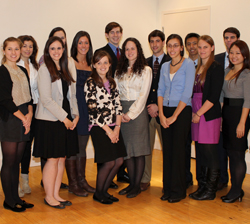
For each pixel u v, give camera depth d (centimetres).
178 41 303
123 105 316
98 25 514
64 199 313
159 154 539
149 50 587
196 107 317
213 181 316
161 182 379
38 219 267
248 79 296
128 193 325
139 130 313
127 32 552
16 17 432
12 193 288
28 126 283
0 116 270
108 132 288
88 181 378
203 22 499
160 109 317
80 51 325
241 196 314
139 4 561
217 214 281
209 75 305
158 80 342
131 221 264
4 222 260
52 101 273
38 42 454
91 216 274
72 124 287
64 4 473
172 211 287
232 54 303
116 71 324
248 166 423
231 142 308
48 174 290
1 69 270
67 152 289
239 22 449
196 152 338
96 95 293
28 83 296
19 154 288
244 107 298
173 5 550
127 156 313
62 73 290
